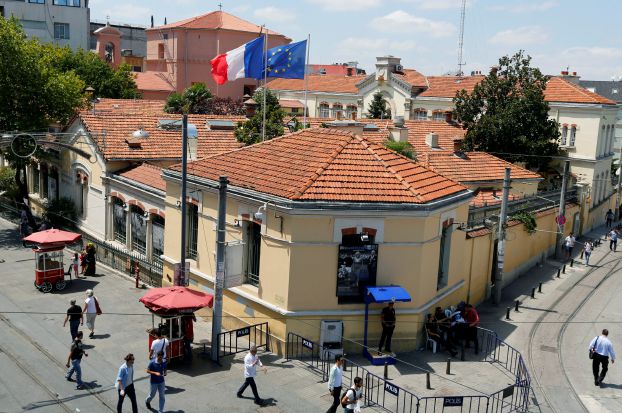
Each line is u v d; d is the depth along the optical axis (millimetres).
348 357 21047
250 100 40469
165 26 77875
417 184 22234
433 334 22031
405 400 17828
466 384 19719
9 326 22641
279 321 20797
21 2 77688
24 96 35062
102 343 21516
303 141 24438
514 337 24484
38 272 26406
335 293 20828
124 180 31109
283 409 17438
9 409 16688
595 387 20391
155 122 36781
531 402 19016
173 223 25672
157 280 27562
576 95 49750
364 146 23203
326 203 19984
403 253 21234
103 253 31797
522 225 32812
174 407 17297
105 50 84875
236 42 76938
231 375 19484
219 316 20234
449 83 61938
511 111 44250
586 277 34219
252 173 22766
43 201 40750
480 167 36688
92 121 34688
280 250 20516
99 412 16797
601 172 51469
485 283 28828
